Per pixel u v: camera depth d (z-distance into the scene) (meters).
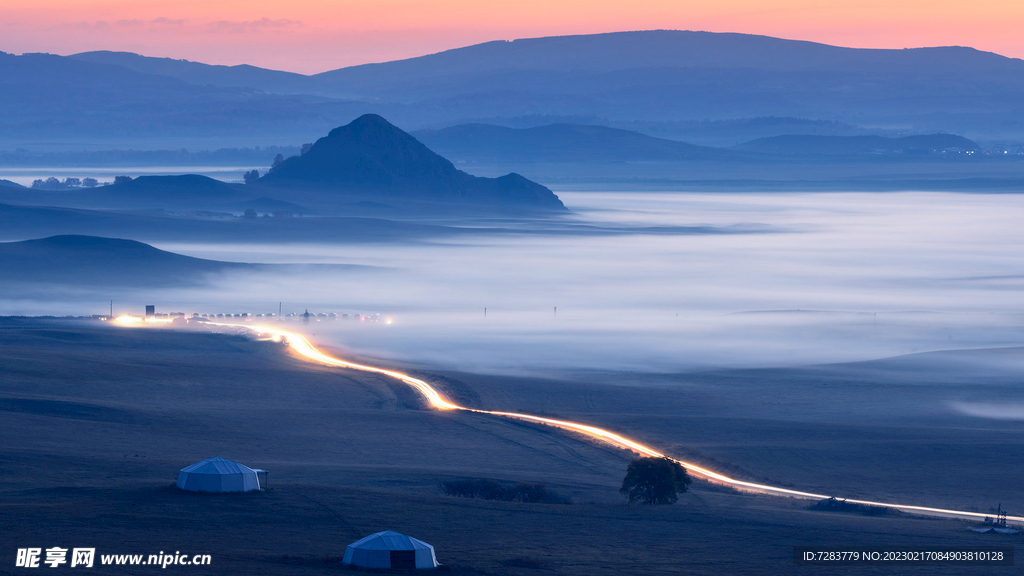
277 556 68.31
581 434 153.25
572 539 79.81
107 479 101.12
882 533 85.19
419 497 92.00
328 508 85.25
